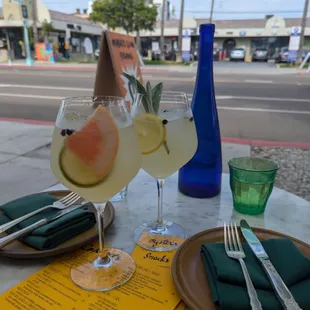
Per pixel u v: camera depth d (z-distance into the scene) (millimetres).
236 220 881
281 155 3371
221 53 23344
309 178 2887
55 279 630
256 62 21219
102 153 579
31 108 5500
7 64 16344
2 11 22234
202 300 548
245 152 3373
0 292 595
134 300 578
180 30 19281
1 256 686
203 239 730
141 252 725
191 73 12180
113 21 16234
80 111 600
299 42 17609
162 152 727
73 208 822
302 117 4957
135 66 1471
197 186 1017
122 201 996
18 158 3088
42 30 19938
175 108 735
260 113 5211
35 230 709
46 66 15188
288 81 9547
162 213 919
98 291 597
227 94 7035
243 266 594
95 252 721
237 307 513
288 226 853
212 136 996
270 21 22984
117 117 600
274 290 543
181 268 631
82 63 17812
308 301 523
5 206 831
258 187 888
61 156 586
